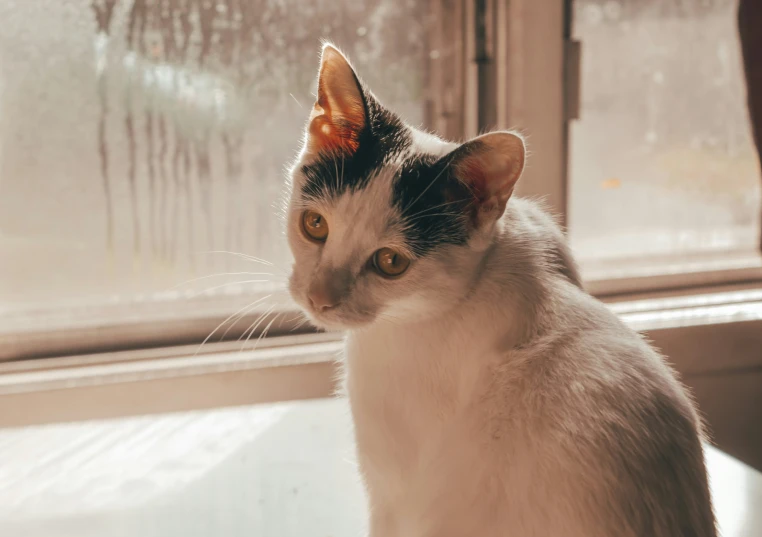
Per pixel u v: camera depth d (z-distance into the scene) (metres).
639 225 0.81
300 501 0.61
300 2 0.70
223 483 0.62
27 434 0.67
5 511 0.59
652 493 0.46
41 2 0.66
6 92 0.67
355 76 0.51
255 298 0.73
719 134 0.81
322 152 0.52
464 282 0.51
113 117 0.69
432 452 0.51
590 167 0.79
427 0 0.72
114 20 0.67
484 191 0.50
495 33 0.72
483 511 0.48
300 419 0.69
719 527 0.55
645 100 0.79
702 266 0.82
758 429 0.78
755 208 0.84
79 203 0.69
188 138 0.70
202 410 0.69
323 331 0.73
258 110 0.71
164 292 0.72
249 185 0.72
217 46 0.69
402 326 0.51
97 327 0.70
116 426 0.68
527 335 0.50
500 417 0.49
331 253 0.51
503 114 0.73
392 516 0.53
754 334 0.75
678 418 0.48
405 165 0.51
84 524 0.58
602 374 0.48
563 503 0.46
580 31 0.76
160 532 0.58
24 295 0.70
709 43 0.79
